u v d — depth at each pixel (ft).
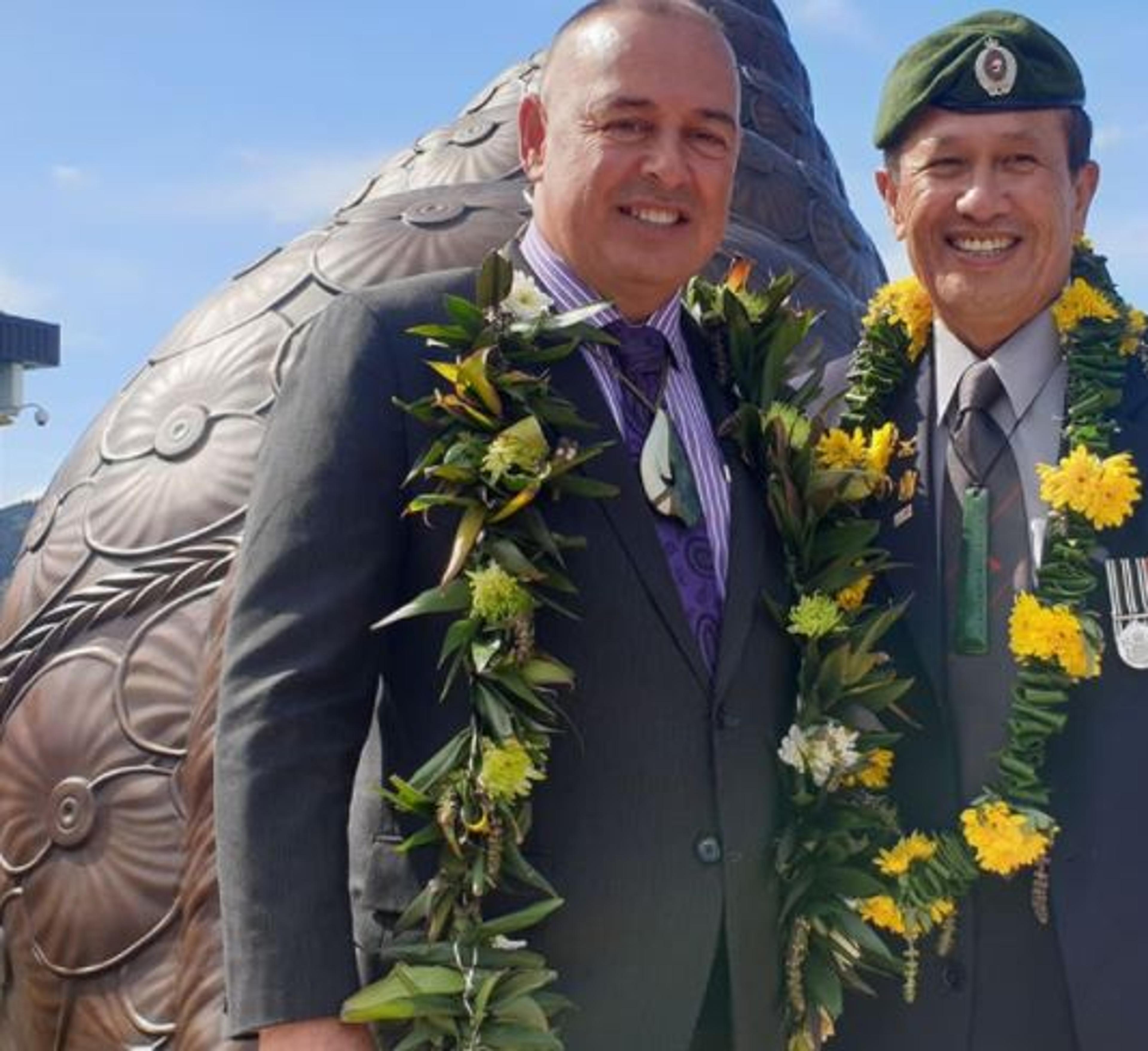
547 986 9.23
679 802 9.48
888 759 10.99
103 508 19.22
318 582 8.97
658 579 9.60
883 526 11.58
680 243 9.98
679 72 9.87
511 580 9.09
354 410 9.26
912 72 11.38
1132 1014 10.41
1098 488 10.77
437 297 9.89
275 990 8.47
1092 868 10.59
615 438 9.82
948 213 11.28
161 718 17.44
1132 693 10.78
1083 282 11.60
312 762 8.73
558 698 9.36
